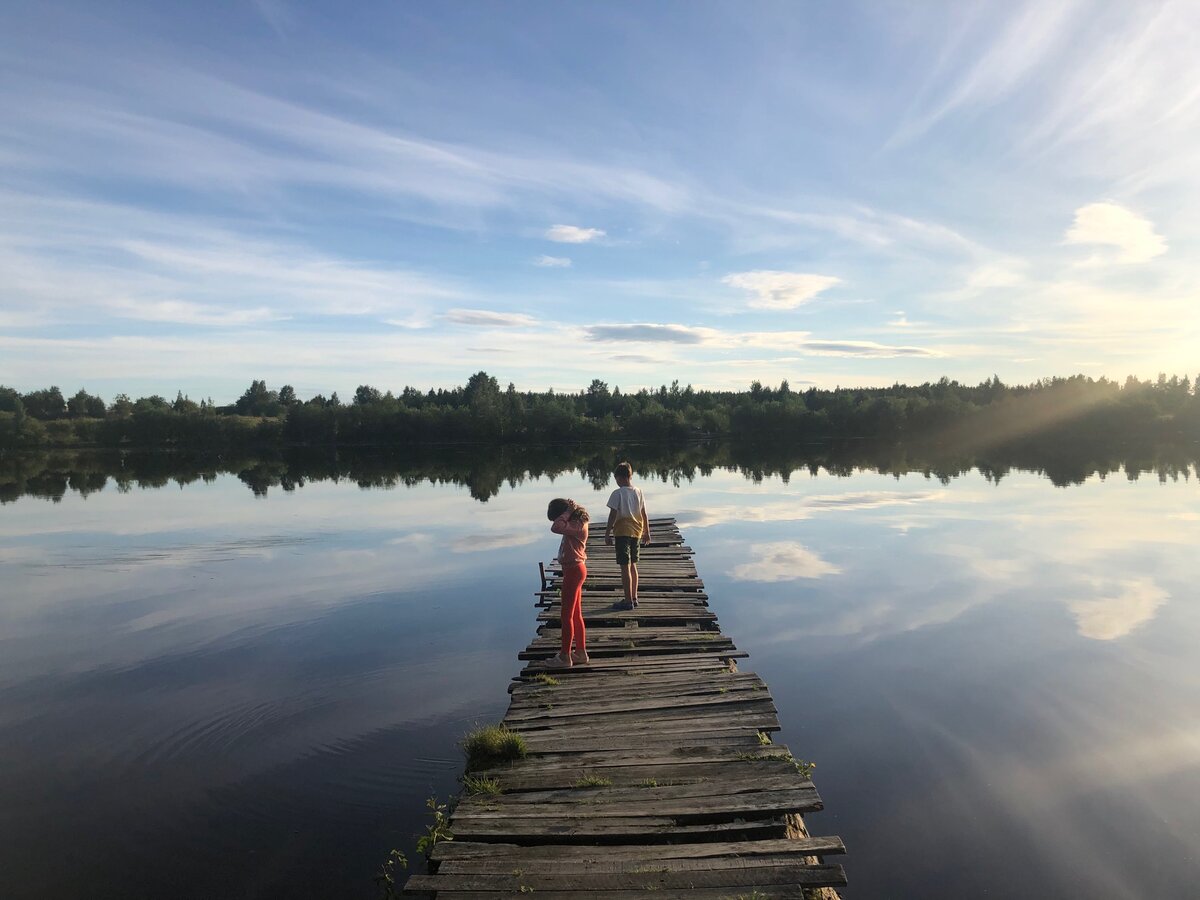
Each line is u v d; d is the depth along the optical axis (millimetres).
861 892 5191
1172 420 69125
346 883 5227
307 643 10891
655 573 13297
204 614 12617
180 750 7316
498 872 4535
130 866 5441
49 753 7277
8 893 5129
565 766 5914
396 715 8156
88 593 14250
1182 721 7969
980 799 6430
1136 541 18812
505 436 82438
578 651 8531
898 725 7949
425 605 13125
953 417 77312
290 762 7035
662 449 71250
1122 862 5516
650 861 4609
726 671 8180
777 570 15945
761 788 5469
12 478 42750
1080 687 8984
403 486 36188
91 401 98438
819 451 65188
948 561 16641
